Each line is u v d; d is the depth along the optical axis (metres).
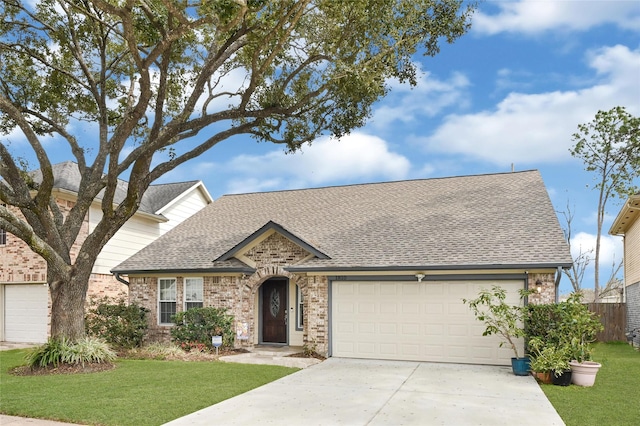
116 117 18.20
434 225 17.67
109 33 17.06
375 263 15.67
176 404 9.88
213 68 15.15
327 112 17.06
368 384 11.92
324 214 20.69
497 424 8.66
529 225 16.38
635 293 21.86
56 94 17.22
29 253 21.39
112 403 9.91
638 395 10.88
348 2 13.23
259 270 18.33
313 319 16.66
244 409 9.59
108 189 14.23
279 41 13.51
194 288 19.16
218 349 17.27
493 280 14.93
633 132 31.67
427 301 15.59
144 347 17.98
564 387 11.71
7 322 22.09
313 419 8.92
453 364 14.87
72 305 14.52
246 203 24.08
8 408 9.52
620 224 24.33
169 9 11.17
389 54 14.63
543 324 13.10
